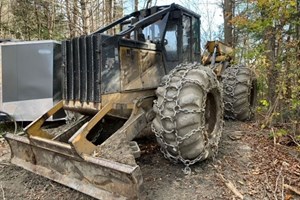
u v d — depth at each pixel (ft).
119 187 7.97
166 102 9.50
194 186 9.44
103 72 9.56
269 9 14.90
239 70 17.56
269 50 16.02
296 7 14.76
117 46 10.01
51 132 11.40
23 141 10.25
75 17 28.37
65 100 10.57
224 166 10.76
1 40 20.57
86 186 8.71
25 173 11.06
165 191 9.14
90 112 10.13
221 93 11.65
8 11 37.14
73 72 10.20
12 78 19.03
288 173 10.61
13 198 9.59
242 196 9.07
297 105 14.20
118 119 10.80
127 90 10.28
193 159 9.91
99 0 30.04
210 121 11.50
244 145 12.92
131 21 12.98
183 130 9.34
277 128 14.96
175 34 12.69
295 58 14.80
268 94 17.11
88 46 9.71
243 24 16.62
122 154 8.60
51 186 9.94
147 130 12.34
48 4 33.58
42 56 18.81
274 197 9.17
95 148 8.91
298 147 12.52
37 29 36.29
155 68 11.66
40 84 18.80
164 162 10.84
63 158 9.29
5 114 18.92
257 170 10.72
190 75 9.96
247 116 17.52
